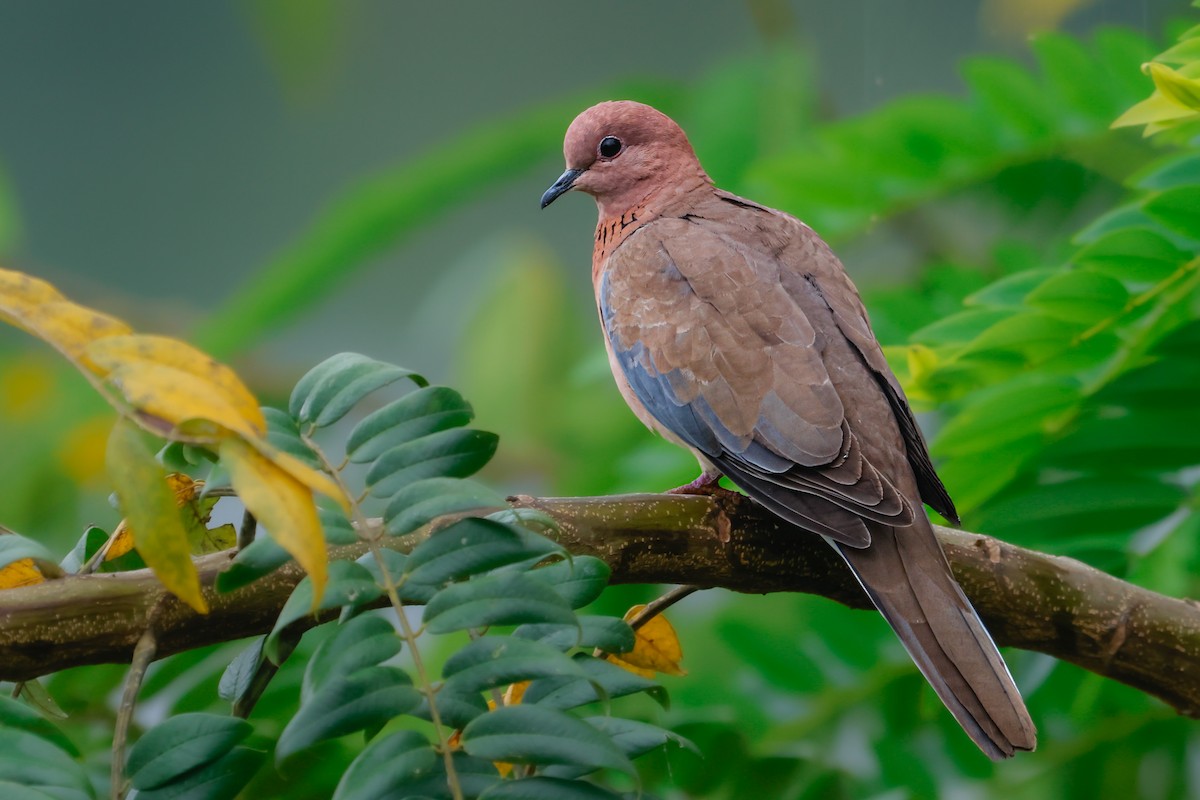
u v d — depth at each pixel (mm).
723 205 9352
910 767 7578
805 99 10297
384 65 19578
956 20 12055
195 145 20719
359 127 20203
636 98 11094
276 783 5930
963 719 6266
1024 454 7551
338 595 4418
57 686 6332
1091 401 7340
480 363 10359
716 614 8305
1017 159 8898
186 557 4133
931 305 8719
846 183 9023
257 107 20672
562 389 10273
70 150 20562
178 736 4629
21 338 9562
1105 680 7695
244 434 3957
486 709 4441
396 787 4223
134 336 4184
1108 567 7422
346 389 5023
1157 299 7133
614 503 6199
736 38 18875
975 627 6516
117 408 4105
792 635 7938
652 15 19266
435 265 18031
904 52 12211
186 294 20500
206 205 20766
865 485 7168
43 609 5203
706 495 6715
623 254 8906
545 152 10742
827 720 7758
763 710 7797
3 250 11578
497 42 19750
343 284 10297
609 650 5082
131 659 5328
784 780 7074
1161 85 6008
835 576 7023
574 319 10523
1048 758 7668
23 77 20469
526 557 4664
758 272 8367
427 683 4406
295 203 20516
